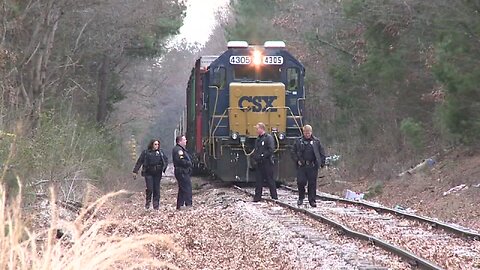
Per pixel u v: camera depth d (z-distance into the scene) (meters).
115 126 155.25
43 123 74.44
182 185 82.56
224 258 48.00
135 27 146.62
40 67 111.44
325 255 46.97
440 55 95.94
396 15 114.44
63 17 122.50
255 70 104.50
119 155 158.62
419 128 116.81
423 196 96.25
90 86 163.12
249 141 102.06
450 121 98.50
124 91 198.12
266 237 55.16
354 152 145.88
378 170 125.50
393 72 119.31
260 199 83.75
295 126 103.56
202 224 64.06
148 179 82.00
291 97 104.50
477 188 87.75
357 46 135.75
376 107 138.38
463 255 47.78
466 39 94.50
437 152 120.25
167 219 69.00
